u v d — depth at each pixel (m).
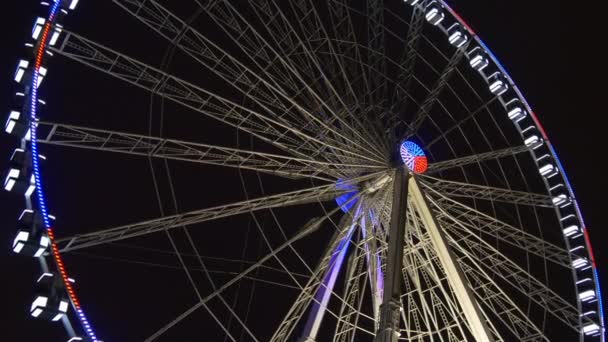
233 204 20.84
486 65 26.28
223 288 20.03
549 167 25.28
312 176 22.83
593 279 23.36
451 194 23.94
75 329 16.77
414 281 22.16
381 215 22.89
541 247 23.89
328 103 23.48
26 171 18.22
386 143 23.02
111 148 20.16
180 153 20.86
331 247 22.16
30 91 19.31
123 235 19.06
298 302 20.62
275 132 22.47
